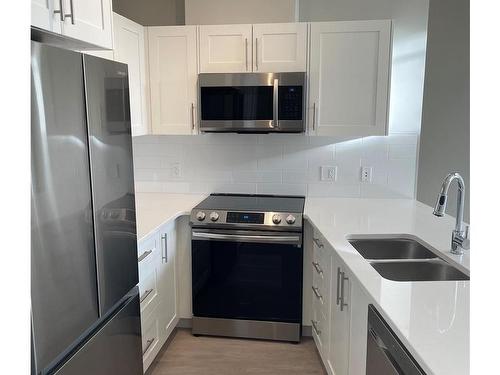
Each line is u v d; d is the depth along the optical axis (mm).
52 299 1329
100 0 1828
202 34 2902
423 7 2945
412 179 3172
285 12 2957
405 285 1528
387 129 2846
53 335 1339
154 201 3133
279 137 3248
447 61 3070
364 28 2754
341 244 2064
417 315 1278
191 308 3020
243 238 2795
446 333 1168
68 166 1396
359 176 3215
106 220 1651
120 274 1781
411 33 2982
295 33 2816
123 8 3219
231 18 2998
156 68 2986
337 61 2812
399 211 2826
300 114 2812
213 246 2850
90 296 1550
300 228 2736
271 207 2895
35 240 1243
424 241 2133
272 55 2857
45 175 1281
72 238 1428
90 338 1562
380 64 2783
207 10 3010
